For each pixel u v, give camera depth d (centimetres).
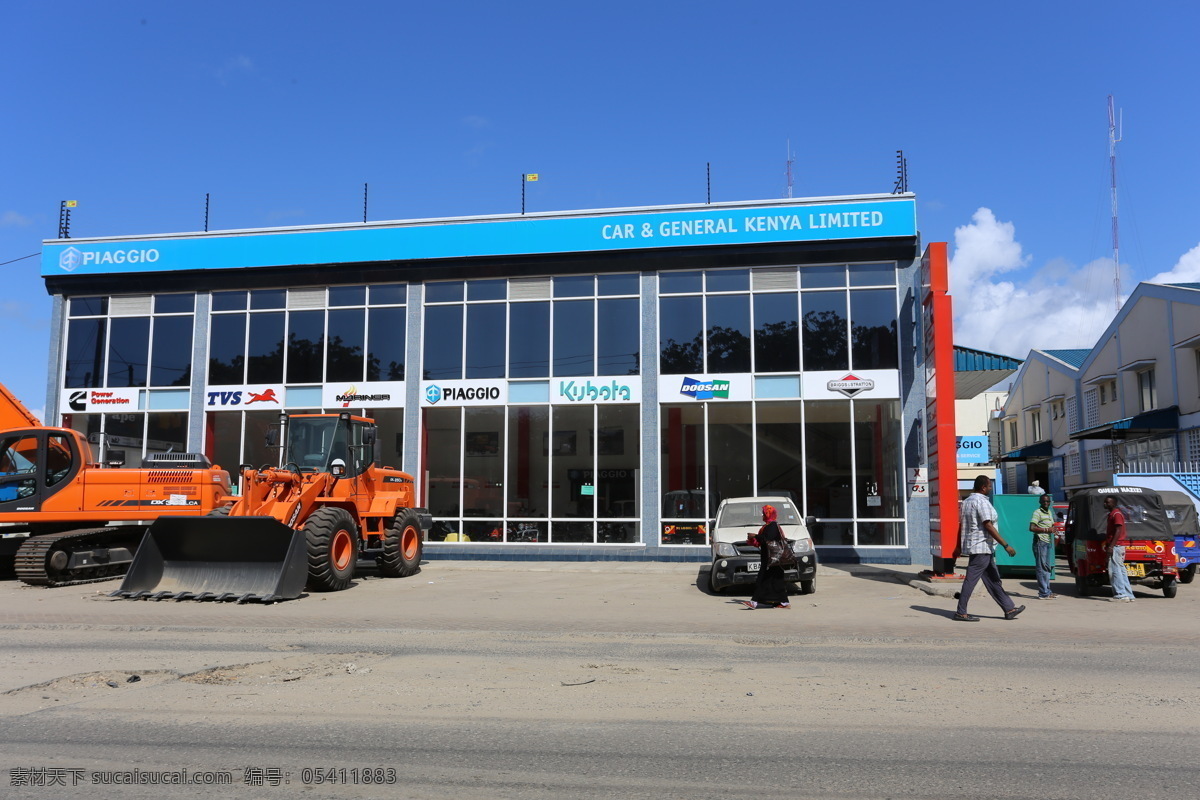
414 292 2384
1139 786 494
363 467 1773
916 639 1022
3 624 1124
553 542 2262
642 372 2275
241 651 937
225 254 2416
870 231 2208
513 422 2316
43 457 1638
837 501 2177
